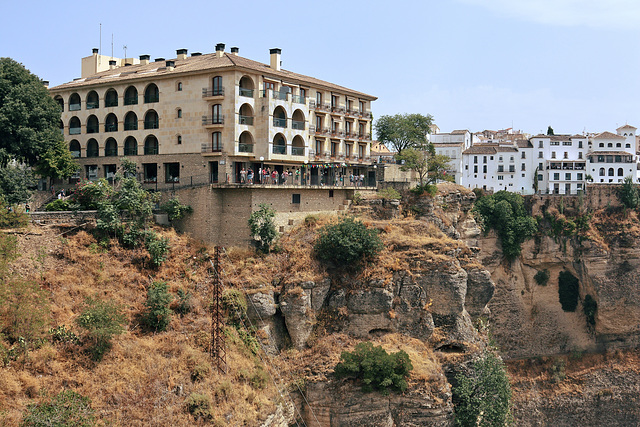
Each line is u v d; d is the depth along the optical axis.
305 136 84.25
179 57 89.19
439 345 72.62
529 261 114.75
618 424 105.88
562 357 110.38
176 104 79.44
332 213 83.00
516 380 106.69
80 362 52.69
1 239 57.03
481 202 113.56
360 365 64.31
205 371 57.03
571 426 105.06
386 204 88.06
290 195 77.38
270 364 65.69
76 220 67.00
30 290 53.84
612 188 119.62
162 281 65.00
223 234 74.12
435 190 94.69
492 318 112.50
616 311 112.75
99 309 55.06
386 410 64.69
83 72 99.69
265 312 67.06
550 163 139.25
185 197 74.75
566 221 115.25
